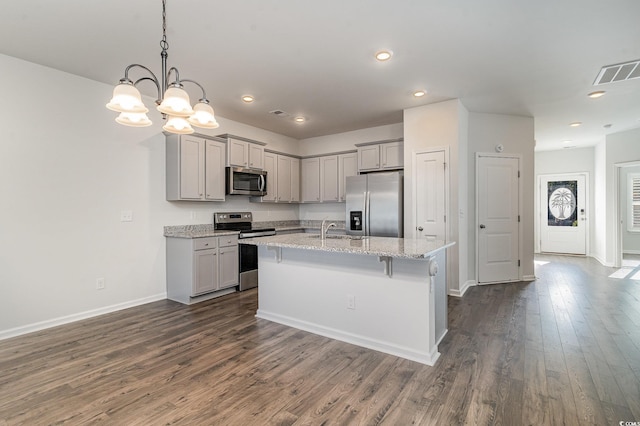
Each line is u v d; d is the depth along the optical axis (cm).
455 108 422
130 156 390
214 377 226
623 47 285
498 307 380
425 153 445
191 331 312
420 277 252
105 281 366
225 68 326
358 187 500
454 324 326
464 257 461
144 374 230
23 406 193
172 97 193
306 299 316
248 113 479
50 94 324
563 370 233
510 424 176
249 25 250
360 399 200
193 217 463
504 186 504
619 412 185
